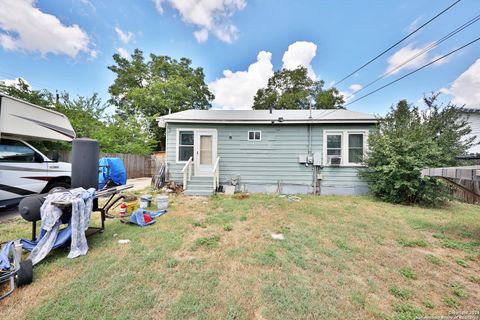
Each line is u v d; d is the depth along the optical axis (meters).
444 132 6.47
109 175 6.71
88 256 2.68
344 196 7.40
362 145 7.68
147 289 2.04
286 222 4.27
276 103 21.50
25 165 4.59
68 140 5.86
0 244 2.60
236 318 1.71
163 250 2.89
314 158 7.82
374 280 2.29
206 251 2.93
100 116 13.84
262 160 8.16
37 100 8.45
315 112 8.90
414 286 2.20
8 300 1.86
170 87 20.00
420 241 3.33
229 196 7.08
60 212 2.67
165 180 8.09
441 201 6.23
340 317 1.74
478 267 2.62
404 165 6.12
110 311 1.75
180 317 1.71
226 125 8.18
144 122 17.41
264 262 2.60
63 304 1.83
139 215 4.05
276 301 1.90
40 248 2.53
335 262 2.66
